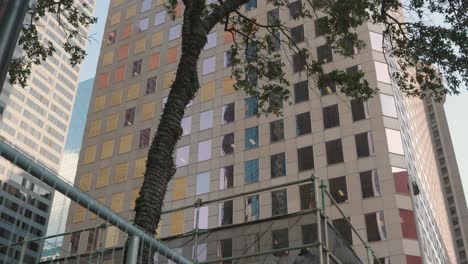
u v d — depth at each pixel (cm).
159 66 6009
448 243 9675
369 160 4200
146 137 5519
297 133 4619
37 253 538
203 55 5709
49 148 12419
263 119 4888
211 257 1026
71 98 13638
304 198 4219
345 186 4141
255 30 1753
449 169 14950
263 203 4362
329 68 4744
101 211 479
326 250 891
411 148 5059
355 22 1692
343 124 4475
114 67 6369
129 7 6844
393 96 4531
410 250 3691
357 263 1131
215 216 4538
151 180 904
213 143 5025
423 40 1623
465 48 1570
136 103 5872
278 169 4500
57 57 13262
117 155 5569
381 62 4672
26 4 326
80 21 1688
